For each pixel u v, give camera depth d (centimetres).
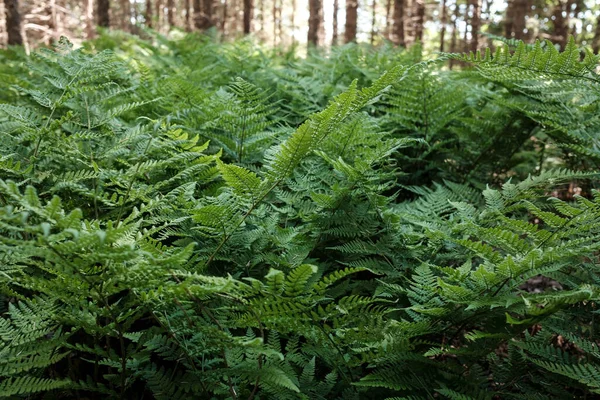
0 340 185
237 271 242
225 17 2938
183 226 240
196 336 198
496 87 486
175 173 283
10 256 176
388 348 197
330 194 291
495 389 238
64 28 2097
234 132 330
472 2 1698
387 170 356
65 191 244
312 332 198
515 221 221
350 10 1479
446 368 223
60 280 169
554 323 228
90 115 295
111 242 146
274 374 170
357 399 203
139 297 174
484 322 222
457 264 280
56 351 182
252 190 218
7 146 258
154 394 190
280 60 862
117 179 207
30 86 451
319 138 224
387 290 244
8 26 1058
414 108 387
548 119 369
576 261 246
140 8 3509
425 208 300
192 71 531
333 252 279
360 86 517
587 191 391
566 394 215
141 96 398
